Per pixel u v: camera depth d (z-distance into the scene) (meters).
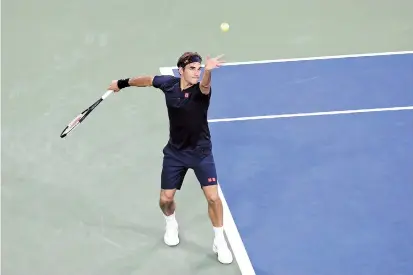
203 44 31.23
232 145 25.80
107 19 32.84
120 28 32.28
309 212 23.22
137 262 21.80
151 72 29.72
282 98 27.94
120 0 33.97
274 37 31.59
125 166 25.30
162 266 21.67
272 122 26.80
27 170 25.20
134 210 23.66
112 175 24.95
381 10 33.12
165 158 21.19
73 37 31.80
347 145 25.66
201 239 22.58
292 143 25.81
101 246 22.39
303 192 23.92
